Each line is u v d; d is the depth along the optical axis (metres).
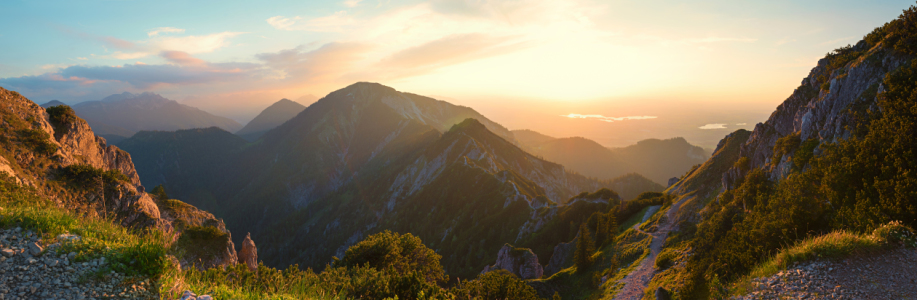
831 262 15.80
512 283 40.69
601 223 111.56
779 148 72.00
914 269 14.82
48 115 71.50
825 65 82.50
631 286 68.38
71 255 10.56
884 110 42.91
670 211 102.50
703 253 60.88
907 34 53.78
